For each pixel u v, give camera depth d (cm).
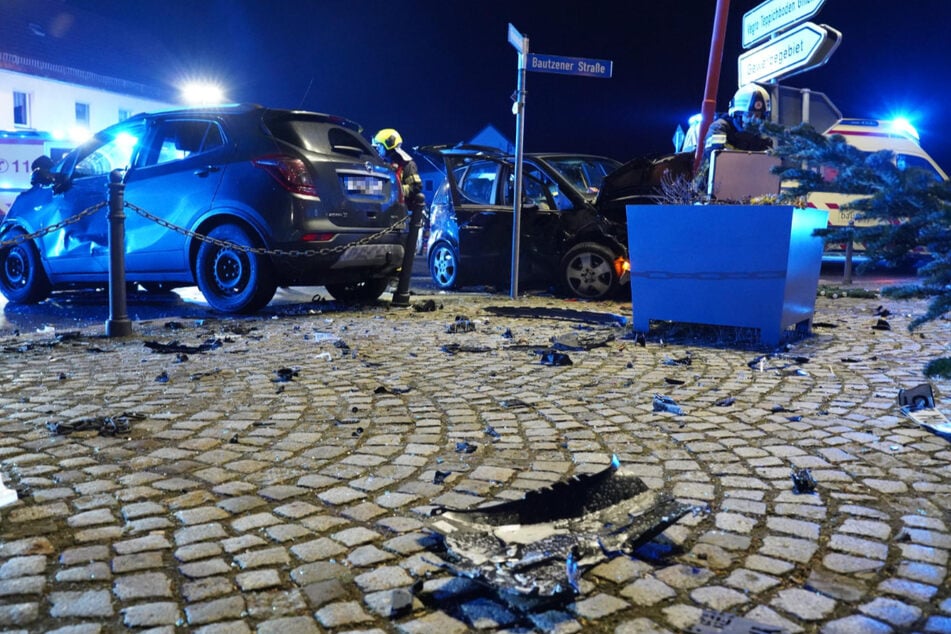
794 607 203
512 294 945
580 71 920
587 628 193
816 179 262
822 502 275
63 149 2295
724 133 706
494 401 424
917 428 368
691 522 257
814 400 424
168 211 822
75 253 896
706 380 477
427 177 3553
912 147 1518
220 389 449
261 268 780
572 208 973
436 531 232
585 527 237
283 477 301
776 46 716
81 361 533
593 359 548
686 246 619
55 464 314
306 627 194
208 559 230
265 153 773
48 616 198
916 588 212
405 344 614
